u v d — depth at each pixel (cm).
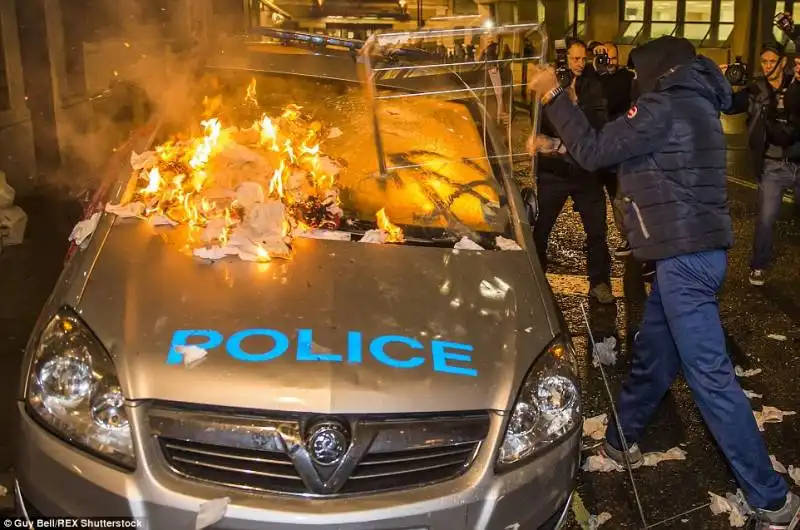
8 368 426
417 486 233
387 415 236
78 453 231
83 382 240
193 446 229
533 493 247
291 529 221
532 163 409
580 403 273
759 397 451
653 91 316
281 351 247
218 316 260
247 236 298
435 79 410
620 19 2395
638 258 321
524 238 338
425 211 349
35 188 846
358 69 428
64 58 934
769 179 600
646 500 354
